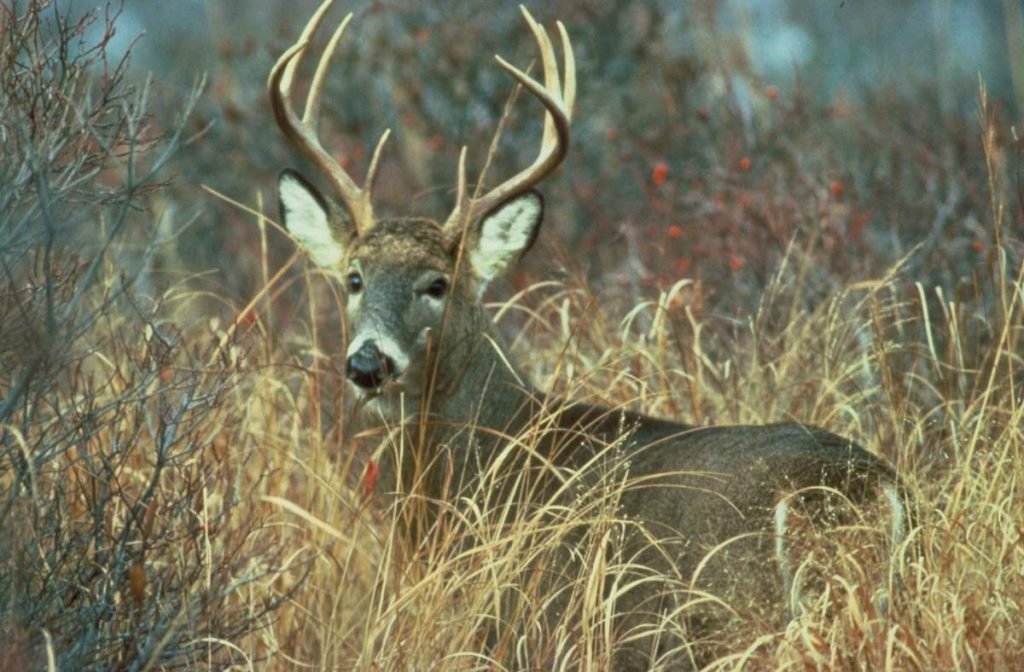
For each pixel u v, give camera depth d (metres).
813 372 18.36
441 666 14.09
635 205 25.44
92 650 13.05
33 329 12.57
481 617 14.22
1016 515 14.19
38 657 12.67
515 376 16.36
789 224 21.50
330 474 16.66
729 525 14.05
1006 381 17.30
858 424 17.03
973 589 13.38
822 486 13.66
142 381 14.05
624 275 22.23
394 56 28.28
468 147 27.33
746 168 22.91
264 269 17.75
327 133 28.48
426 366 15.94
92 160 14.05
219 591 14.12
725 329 20.66
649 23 28.75
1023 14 40.22
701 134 26.17
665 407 17.84
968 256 21.30
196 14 51.84
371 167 16.98
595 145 27.88
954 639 12.57
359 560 16.62
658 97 28.42
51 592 13.14
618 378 16.92
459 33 28.33
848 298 20.19
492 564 14.18
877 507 13.80
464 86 27.97
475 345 16.23
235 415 17.02
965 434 16.11
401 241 16.27
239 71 30.22
